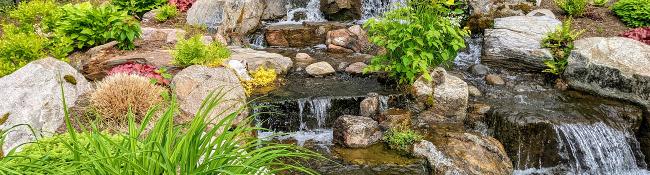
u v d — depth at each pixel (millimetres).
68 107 6855
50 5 11172
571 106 8727
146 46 10430
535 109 8500
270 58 10102
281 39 12195
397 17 8906
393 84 9336
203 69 8531
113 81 6793
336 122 8023
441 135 8008
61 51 9406
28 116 6375
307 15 13672
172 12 12578
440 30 8578
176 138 3480
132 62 9203
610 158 8031
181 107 7395
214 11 11938
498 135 8234
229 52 9875
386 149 7574
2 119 6297
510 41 10547
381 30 9164
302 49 11992
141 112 6449
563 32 10328
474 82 9969
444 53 8742
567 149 7754
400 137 7684
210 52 9070
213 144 3209
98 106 6535
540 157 7871
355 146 7613
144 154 2992
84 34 10000
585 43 9977
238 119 7441
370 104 8547
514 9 12844
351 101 8641
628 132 8359
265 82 9367
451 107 8602
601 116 8367
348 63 10555
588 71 9344
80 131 6328
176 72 8875
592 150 7879
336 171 6855
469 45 11820
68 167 3043
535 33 10859
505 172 7367
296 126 8469
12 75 6941
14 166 2984
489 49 10641
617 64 9086
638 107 8703
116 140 3740
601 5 13484
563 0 13109
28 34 10117
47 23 10492
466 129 8438
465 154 7363
